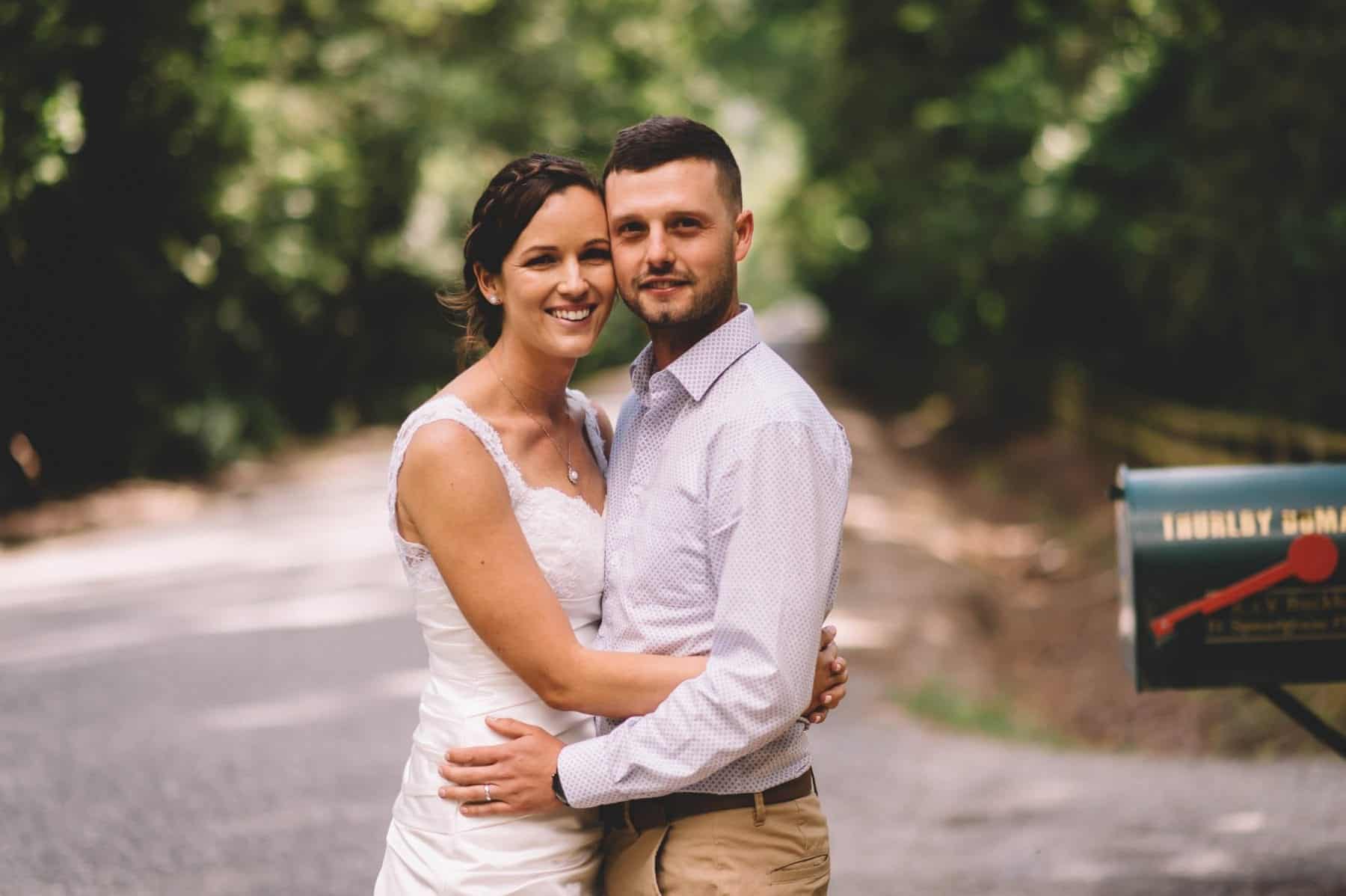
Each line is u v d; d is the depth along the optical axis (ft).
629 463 8.71
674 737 7.86
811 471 7.86
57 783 19.11
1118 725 28.86
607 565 8.63
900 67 74.02
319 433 75.51
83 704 23.70
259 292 65.98
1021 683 33.09
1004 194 58.59
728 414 8.04
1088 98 54.49
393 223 78.13
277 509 50.62
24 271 44.91
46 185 43.42
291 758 20.47
